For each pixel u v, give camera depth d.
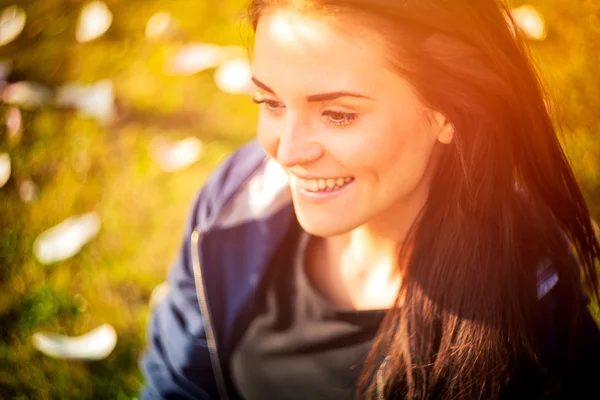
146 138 2.60
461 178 1.14
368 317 1.24
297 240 1.29
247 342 1.36
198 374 1.48
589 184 2.36
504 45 1.05
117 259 2.33
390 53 0.95
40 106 2.67
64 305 2.23
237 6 2.88
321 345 1.28
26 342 2.14
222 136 2.61
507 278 1.18
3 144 2.60
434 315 1.20
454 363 1.20
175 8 2.90
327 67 0.95
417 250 1.19
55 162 2.55
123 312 2.21
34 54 2.83
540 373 1.24
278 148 1.04
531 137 1.12
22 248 2.36
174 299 1.47
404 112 1.00
